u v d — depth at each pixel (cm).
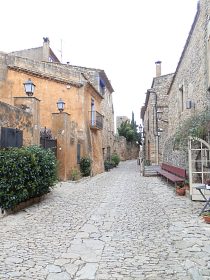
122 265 427
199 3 997
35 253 478
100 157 2369
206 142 920
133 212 794
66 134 1512
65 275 395
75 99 1861
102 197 1060
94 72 2364
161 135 2444
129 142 5216
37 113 1145
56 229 624
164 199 975
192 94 1153
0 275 395
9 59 1842
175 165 1546
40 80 1848
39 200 954
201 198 905
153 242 531
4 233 591
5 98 1808
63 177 1490
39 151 902
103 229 625
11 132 869
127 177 1914
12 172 747
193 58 1124
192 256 454
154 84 2494
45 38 2602
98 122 2173
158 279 379
